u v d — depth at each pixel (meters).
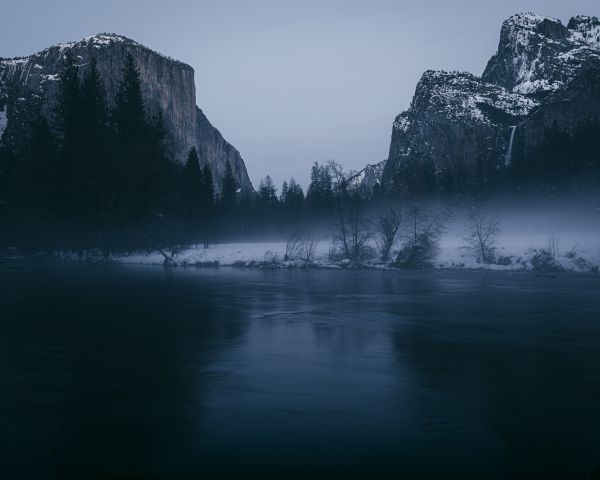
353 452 10.38
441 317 28.36
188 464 9.87
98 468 9.73
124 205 79.12
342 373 16.47
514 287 44.12
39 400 13.72
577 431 11.45
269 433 11.35
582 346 20.72
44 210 79.88
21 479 9.33
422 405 13.21
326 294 39.06
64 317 28.38
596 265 59.09
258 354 19.28
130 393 14.32
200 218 92.06
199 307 32.28
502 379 15.73
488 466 9.76
